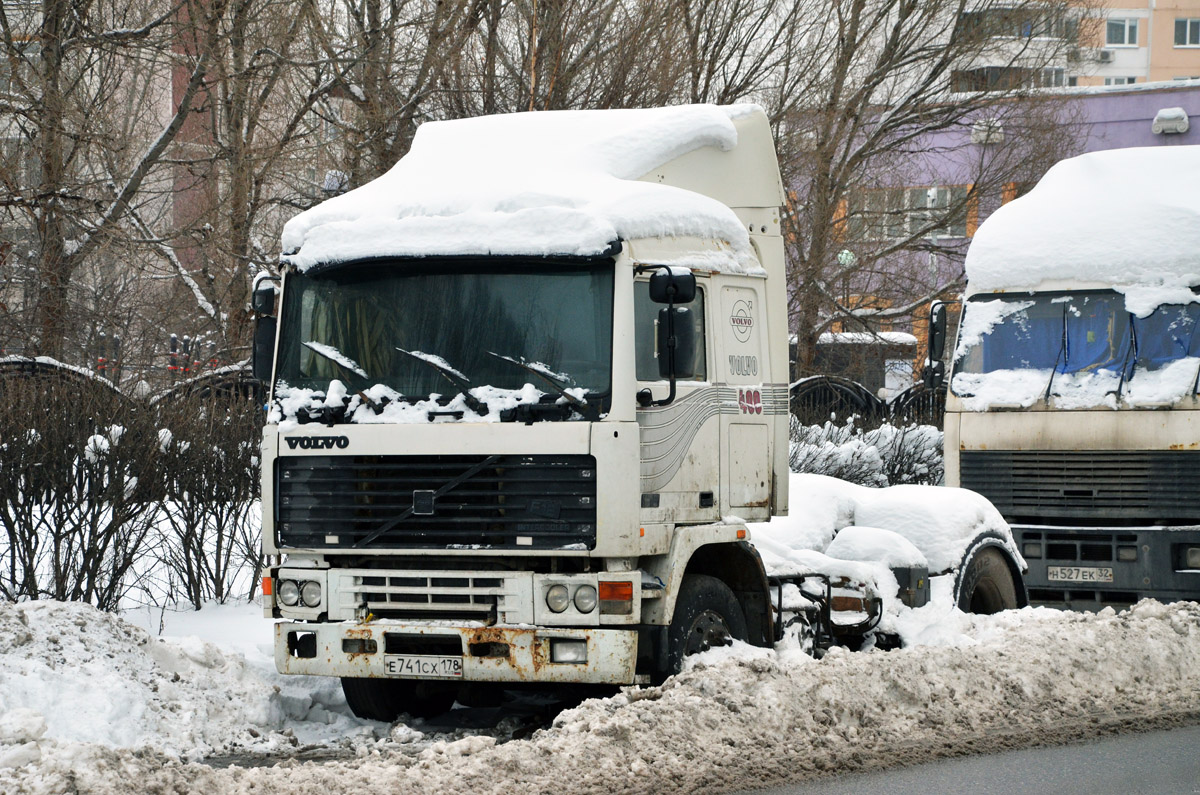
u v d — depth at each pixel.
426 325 8.96
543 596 8.58
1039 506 15.18
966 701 9.26
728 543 9.64
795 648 10.18
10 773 6.63
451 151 10.11
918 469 23.97
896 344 38.81
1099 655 10.27
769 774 7.52
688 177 10.23
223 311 25.45
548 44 25.36
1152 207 15.52
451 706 10.56
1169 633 10.95
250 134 24.41
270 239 25.73
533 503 8.55
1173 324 14.95
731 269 9.82
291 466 9.11
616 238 8.58
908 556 11.32
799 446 21.98
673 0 27.33
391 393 8.91
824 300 35.38
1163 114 51.44
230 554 13.38
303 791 6.76
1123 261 15.33
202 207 24.25
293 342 9.32
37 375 12.91
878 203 37.25
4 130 22.23
